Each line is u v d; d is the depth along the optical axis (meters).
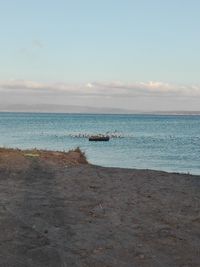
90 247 6.90
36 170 14.49
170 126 124.69
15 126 107.00
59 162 16.48
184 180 12.77
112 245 7.00
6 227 7.84
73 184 12.10
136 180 12.72
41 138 60.72
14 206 9.38
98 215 8.74
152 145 50.91
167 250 6.80
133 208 9.30
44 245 6.96
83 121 166.88
